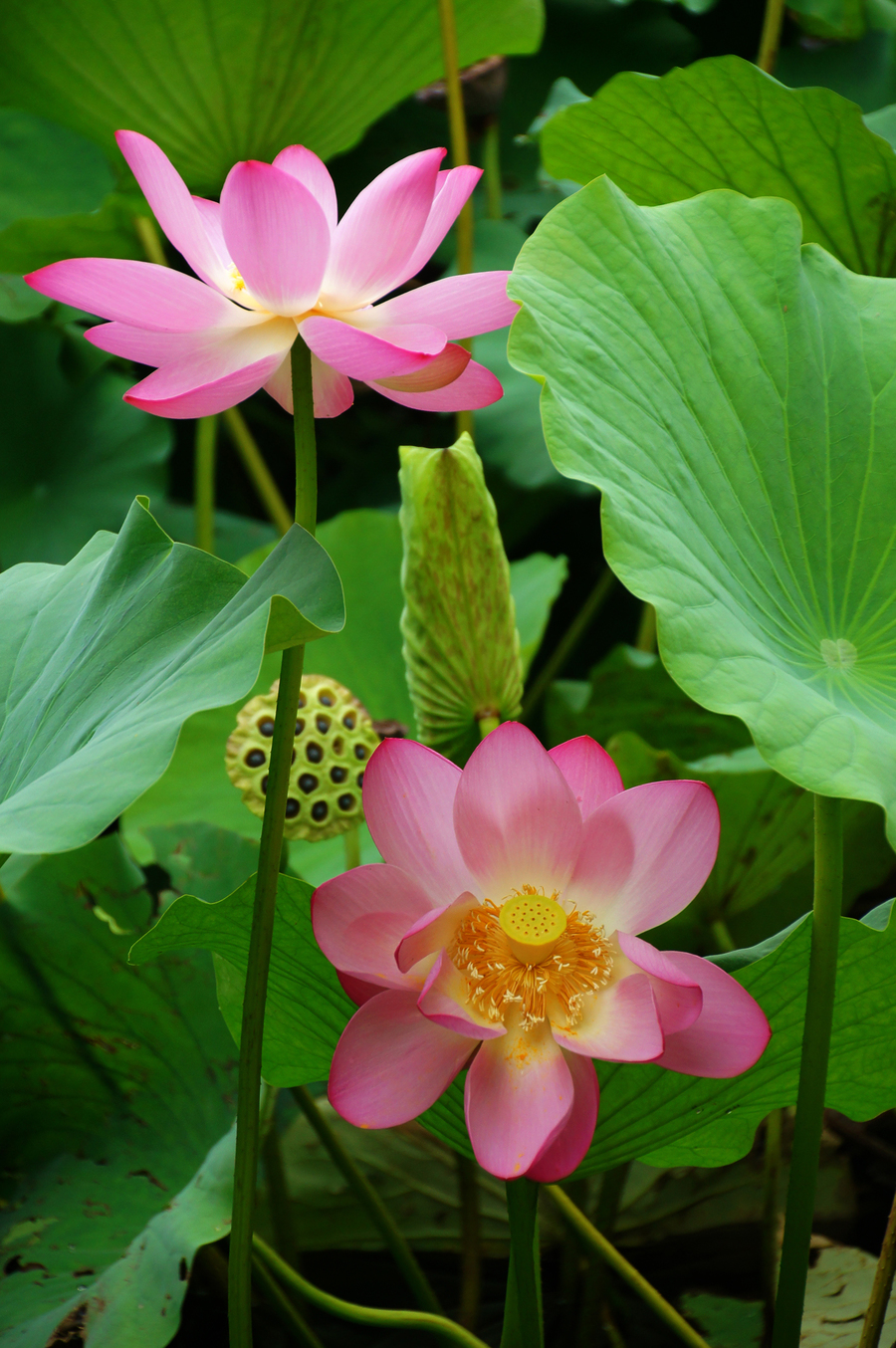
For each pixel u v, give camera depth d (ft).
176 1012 7.96
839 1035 6.87
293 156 6.86
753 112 8.15
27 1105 7.96
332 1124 9.07
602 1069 6.68
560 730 11.69
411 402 6.82
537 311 6.75
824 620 6.90
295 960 6.85
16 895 8.05
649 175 9.34
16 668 7.15
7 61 9.67
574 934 6.44
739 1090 6.84
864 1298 7.81
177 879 8.28
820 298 7.18
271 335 6.63
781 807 8.18
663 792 6.48
